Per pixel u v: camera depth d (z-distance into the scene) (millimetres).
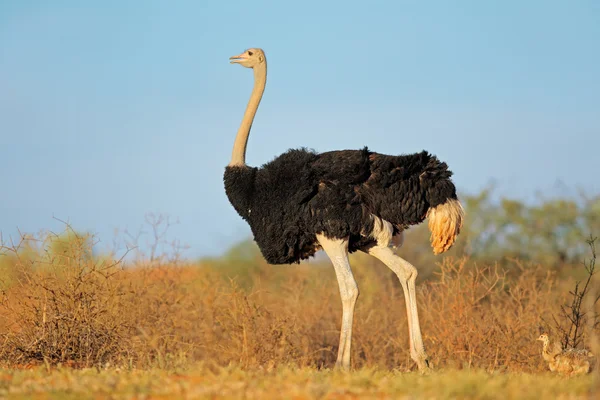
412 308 29656
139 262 39281
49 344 31422
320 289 47500
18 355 31172
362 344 41688
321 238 29750
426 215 30312
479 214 60656
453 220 30047
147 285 37500
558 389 21375
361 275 55219
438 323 38938
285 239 30312
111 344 32031
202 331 36844
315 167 29562
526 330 37594
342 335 29047
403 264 29844
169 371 24531
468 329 36906
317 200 29453
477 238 59875
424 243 60188
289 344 36906
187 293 39938
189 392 20578
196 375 23250
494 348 36719
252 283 58188
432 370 26891
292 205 29750
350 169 29344
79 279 32344
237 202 30969
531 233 59469
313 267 59625
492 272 54219
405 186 29656
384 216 29844
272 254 30812
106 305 33219
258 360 34156
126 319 34156
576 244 59375
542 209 60438
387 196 29672
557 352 29281
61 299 32000
